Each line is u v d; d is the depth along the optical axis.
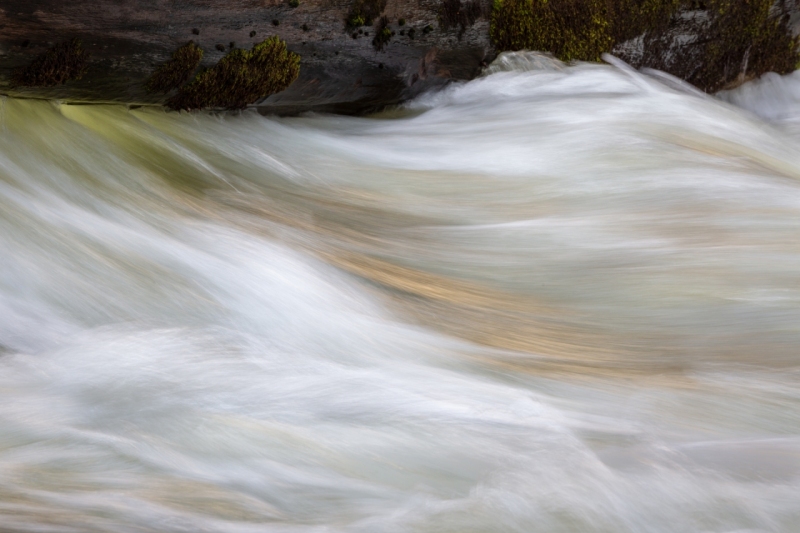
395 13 6.54
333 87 6.69
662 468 3.01
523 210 5.71
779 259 4.83
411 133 6.91
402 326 4.26
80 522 2.70
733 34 7.98
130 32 5.45
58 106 5.65
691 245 5.01
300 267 4.65
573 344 4.17
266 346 3.97
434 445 3.18
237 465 3.08
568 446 3.13
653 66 7.83
